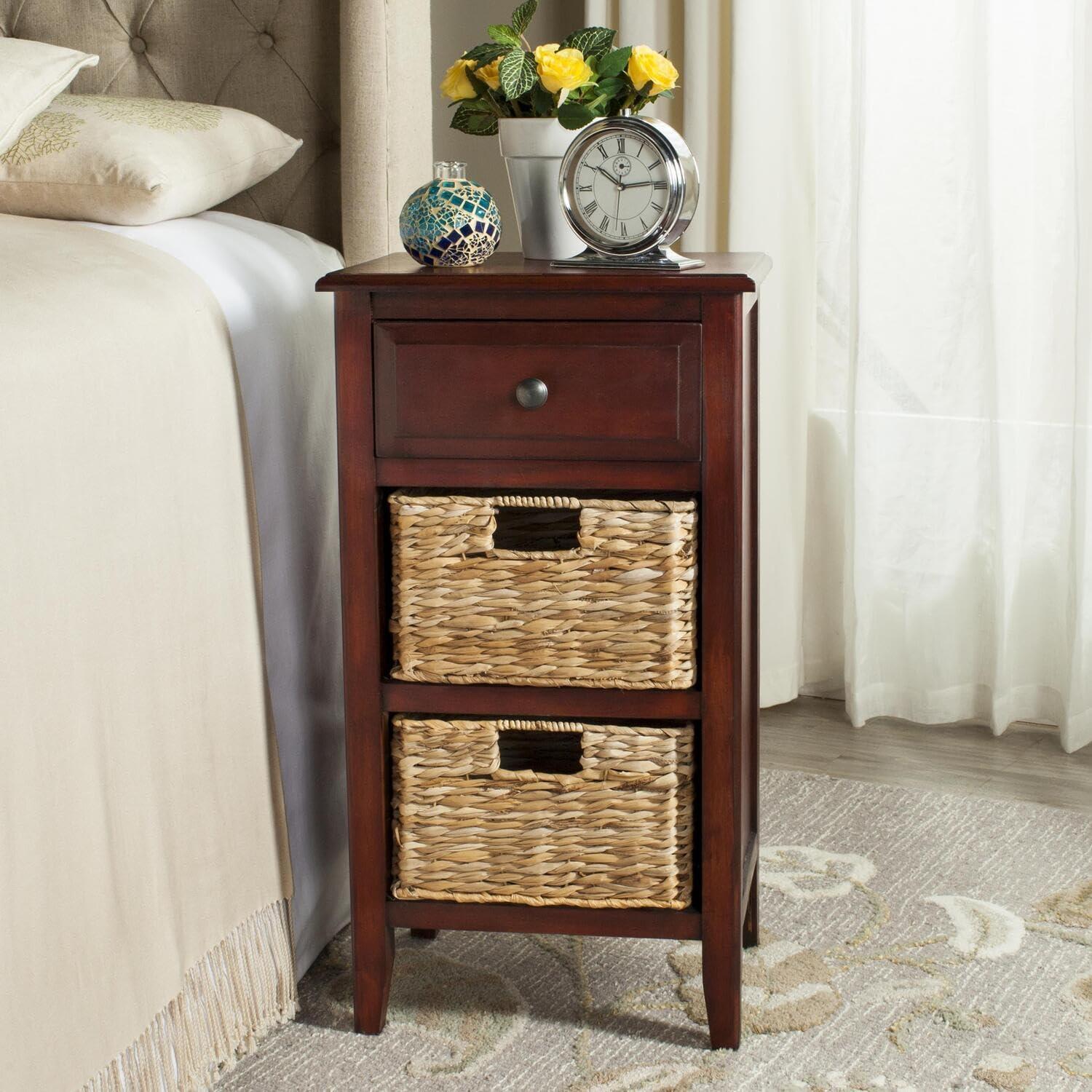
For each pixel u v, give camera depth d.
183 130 1.62
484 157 2.34
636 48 1.44
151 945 1.19
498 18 2.30
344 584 1.34
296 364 1.54
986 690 2.26
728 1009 1.36
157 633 1.21
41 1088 1.04
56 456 1.07
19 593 1.02
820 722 2.30
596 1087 1.31
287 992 1.42
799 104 2.17
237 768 1.34
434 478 1.31
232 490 1.34
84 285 1.20
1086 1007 1.43
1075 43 2.01
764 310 2.20
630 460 1.28
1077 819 1.89
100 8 1.86
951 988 1.47
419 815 1.37
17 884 1.01
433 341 1.28
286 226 1.88
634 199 1.34
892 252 2.16
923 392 2.19
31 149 1.53
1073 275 2.09
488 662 1.33
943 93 2.10
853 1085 1.31
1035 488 2.17
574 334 1.26
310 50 1.83
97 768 1.12
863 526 2.20
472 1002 1.47
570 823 1.35
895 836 1.84
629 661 1.31
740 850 1.35
